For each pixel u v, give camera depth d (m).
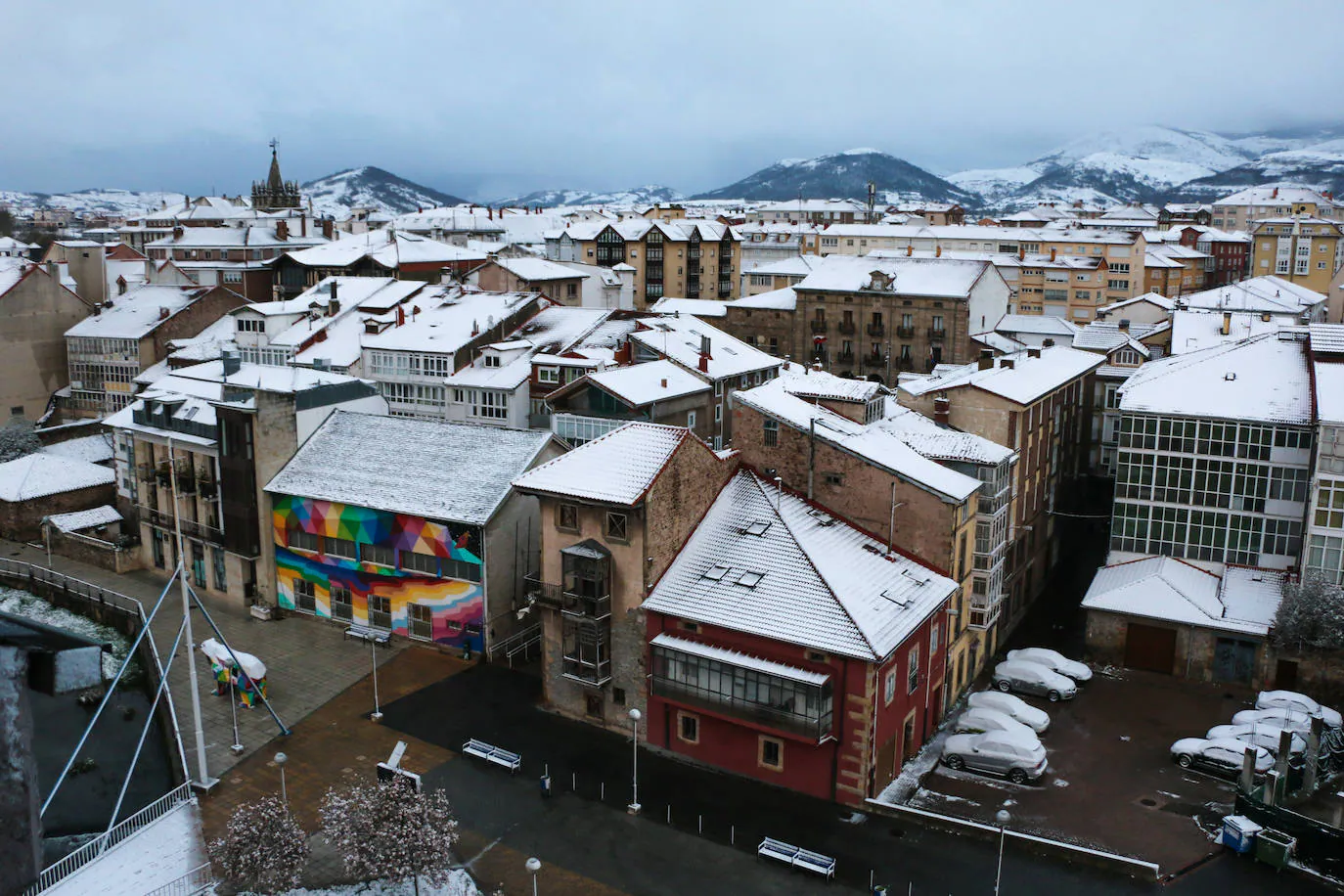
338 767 49.28
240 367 72.44
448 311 96.69
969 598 58.19
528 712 54.66
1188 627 60.22
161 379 83.88
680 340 84.81
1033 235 174.75
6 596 74.81
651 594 50.59
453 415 86.75
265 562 66.81
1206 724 55.19
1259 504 62.56
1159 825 45.50
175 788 46.31
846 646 44.94
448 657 60.78
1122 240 165.88
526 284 117.69
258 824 37.53
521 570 61.62
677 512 51.81
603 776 48.69
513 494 59.97
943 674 54.81
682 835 44.03
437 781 48.06
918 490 53.03
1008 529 63.53
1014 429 65.06
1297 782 48.41
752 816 45.53
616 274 145.25
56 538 79.94
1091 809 46.84
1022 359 77.19
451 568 60.41
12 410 112.25
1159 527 65.56
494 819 45.12
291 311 102.12
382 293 104.56
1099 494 88.31
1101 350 92.94
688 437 51.97
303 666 59.72
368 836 37.31
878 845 43.28
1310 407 61.72
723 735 49.31
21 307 112.00
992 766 49.84
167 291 118.94
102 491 86.69
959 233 185.38
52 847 42.09
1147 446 64.94
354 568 63.38
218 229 170.88
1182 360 72.94
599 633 51.16
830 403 60.47
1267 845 42.09
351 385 71.19
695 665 48.34
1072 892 40.19
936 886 40.56
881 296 115.00
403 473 63.53
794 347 121.31
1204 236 195.88
